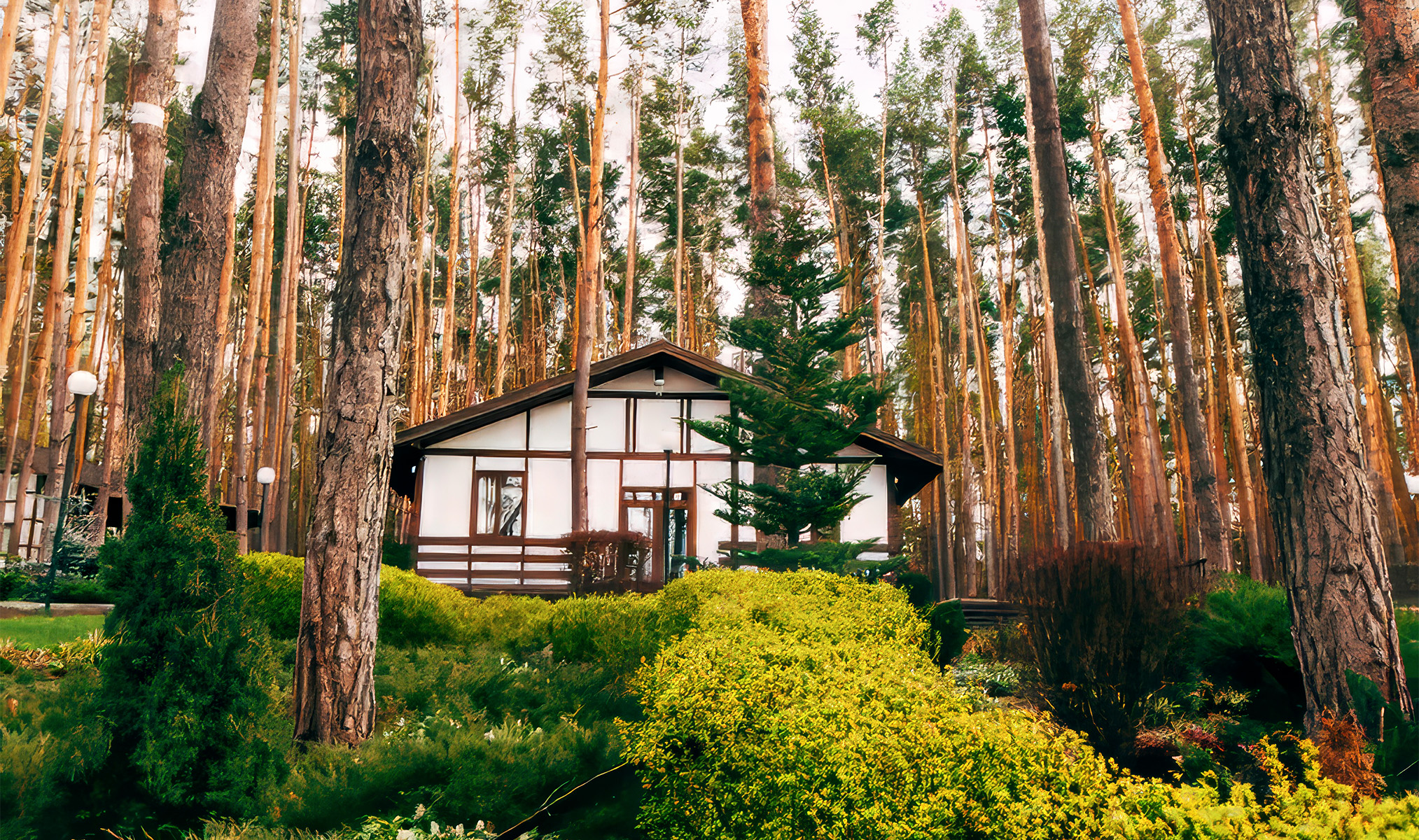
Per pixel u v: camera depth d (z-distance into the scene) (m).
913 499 42.56
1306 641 6.24
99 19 20.73
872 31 39.03
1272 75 6.77
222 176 12.07
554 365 46.00
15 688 5.39
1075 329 14.28
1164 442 38.41
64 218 21.19
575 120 34.62
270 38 25.55
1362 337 20.67
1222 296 29.48
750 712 3.53
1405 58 8.34
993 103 34.06
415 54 6.44
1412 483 17.98
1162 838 2.78
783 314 14.09
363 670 5.55
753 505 13.38
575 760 4.57
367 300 5.96
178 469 4.54
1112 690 6.78
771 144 16.22
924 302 42.78
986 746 2.99
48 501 19.88
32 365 23.81
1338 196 22.05
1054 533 29.69
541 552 19.14
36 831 3.79
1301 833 2.77
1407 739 4.42
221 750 4.24
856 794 2.89
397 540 23.19
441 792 4.28
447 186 40.75
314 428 39.56
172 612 4.29
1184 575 7.58
